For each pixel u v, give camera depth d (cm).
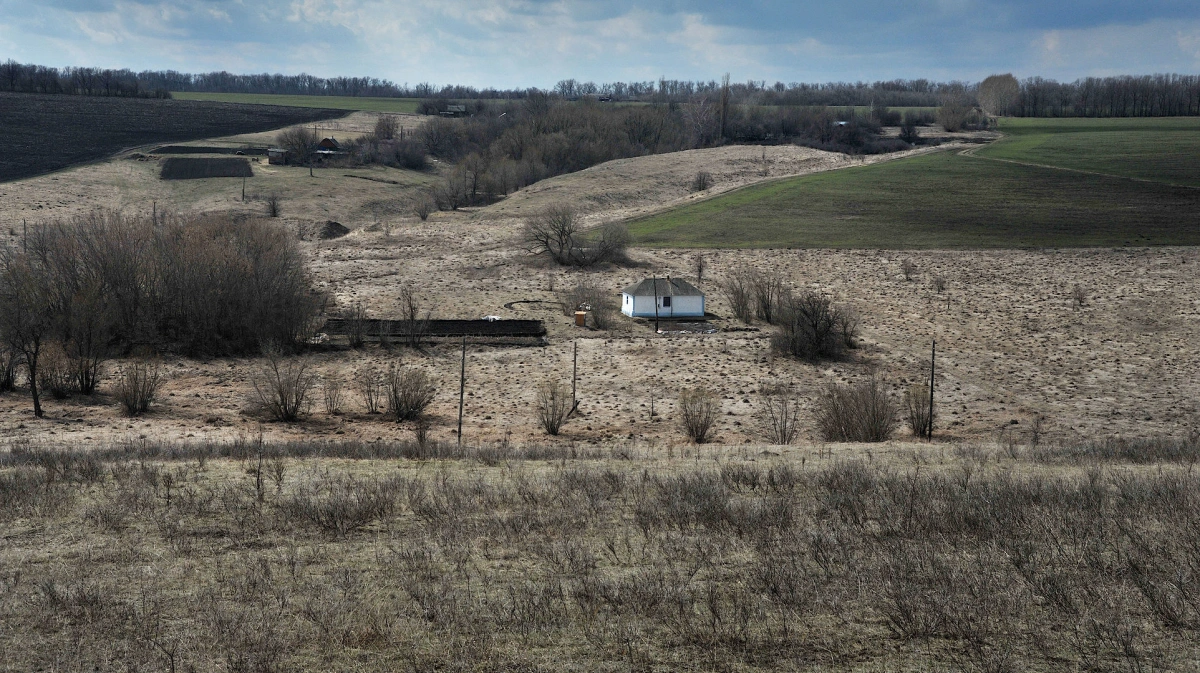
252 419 3950
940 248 8438
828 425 3753
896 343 5669
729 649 1262
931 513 1881
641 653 1248
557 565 1599
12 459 2570
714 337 5850
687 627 1326
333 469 2433
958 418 4172
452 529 1791
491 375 4941
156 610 1389
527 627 1327
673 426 3972
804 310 5441
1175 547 1664
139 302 5456
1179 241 8381
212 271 5412
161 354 5266
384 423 3953
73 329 4941
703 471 2386
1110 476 2300
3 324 4462
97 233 5594
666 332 5972
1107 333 5844
